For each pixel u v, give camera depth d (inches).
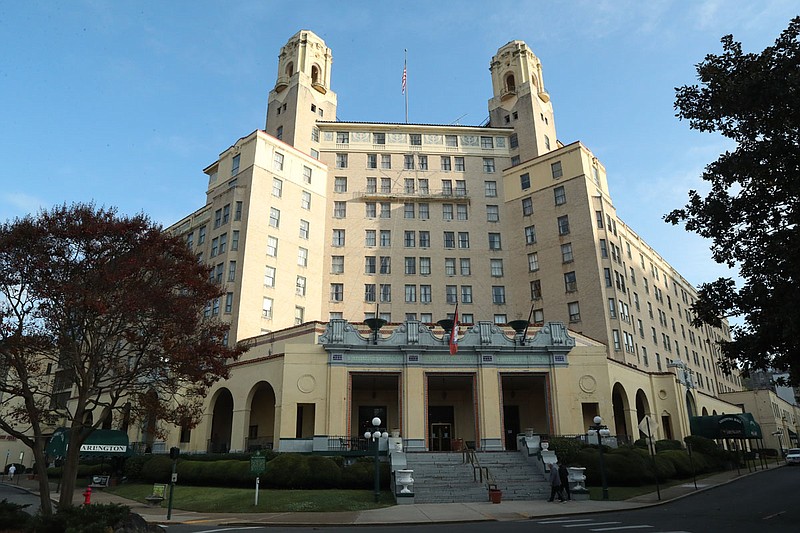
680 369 2194.9
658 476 1336.1
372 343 1513.3
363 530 770.2
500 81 2942.9
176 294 951.0
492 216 2566.4
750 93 687.7
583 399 1503.4
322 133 2664.9
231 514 966.4
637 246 2672.2
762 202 721.6
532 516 874.1
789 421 3937.0
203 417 1662.2
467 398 1753.2
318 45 2851.9
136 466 1574.8
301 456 1272.1
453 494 1110.4
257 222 2149.4
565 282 2294.5
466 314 2389.3
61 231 806.5
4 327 772.6
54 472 1973.4
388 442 1374.3
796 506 896.9
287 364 1487.5
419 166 2652.6
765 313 693.3
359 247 2445.9
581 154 2410.2
